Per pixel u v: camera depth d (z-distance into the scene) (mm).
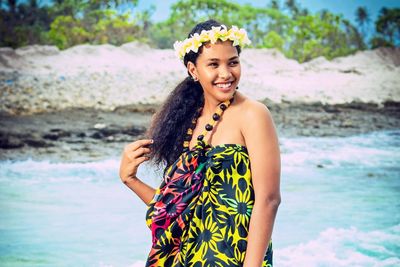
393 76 20484
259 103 2510
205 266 2350
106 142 12125
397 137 13344
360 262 5109
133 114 14797
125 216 6855
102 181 8914
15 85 16562
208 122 2572
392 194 7910
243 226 2365
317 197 7711
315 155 11117
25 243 5832
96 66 18797
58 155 10938
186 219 2426
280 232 6059
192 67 2572
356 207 7176
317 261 5137
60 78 17469
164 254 2467
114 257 5391
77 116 14398
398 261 5129
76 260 5297
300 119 15180
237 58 2496
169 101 2678
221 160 2406
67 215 6914
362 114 16094
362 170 9742
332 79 19969
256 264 2301
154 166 2799
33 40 21156
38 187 8500
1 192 8125
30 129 12875
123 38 22250
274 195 2393
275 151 2428
